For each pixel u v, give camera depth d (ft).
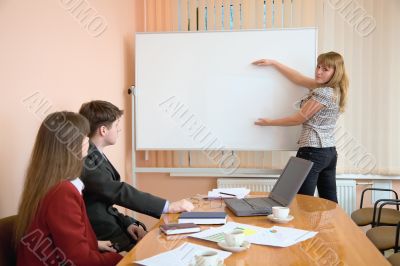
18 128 6.24
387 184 11.10
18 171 6.26
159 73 11.13
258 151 11.37
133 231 6.95
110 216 6.75
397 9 10.68
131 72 11.85
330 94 9.05
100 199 6.60
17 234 4.78
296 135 10.75
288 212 5.77
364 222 9.21
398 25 10.71
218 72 10.93
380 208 8.70
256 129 10.87
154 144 11.27
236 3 11.28
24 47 6.38
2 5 5.79
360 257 4.18
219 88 10.95
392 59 10.77
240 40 10.82
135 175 11.62
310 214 6.14
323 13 10.97
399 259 6.38
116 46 10.68
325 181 9.82
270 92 10.75
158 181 12.12
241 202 6.71
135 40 11.14
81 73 8.57
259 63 10.71
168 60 11.09
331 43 10.99
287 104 10.67
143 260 4.09
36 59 6.75
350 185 11.00
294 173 6.57
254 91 10.82
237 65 10.86
